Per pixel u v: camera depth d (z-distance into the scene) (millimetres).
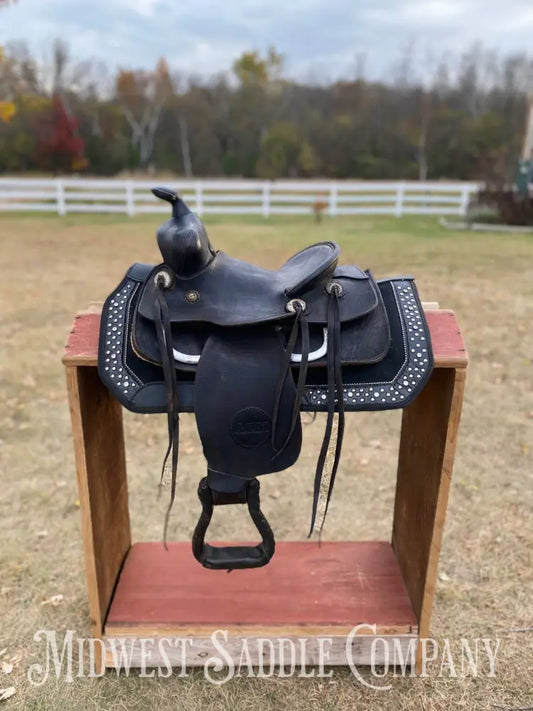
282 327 1220
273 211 11102
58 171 21109
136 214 11461
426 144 22953
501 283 5770
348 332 1234
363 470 2553
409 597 1649
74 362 1234
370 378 1231
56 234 8898
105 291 5496
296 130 23891
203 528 1269
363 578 1732
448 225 9969
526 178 9703
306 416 3215
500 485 2414
